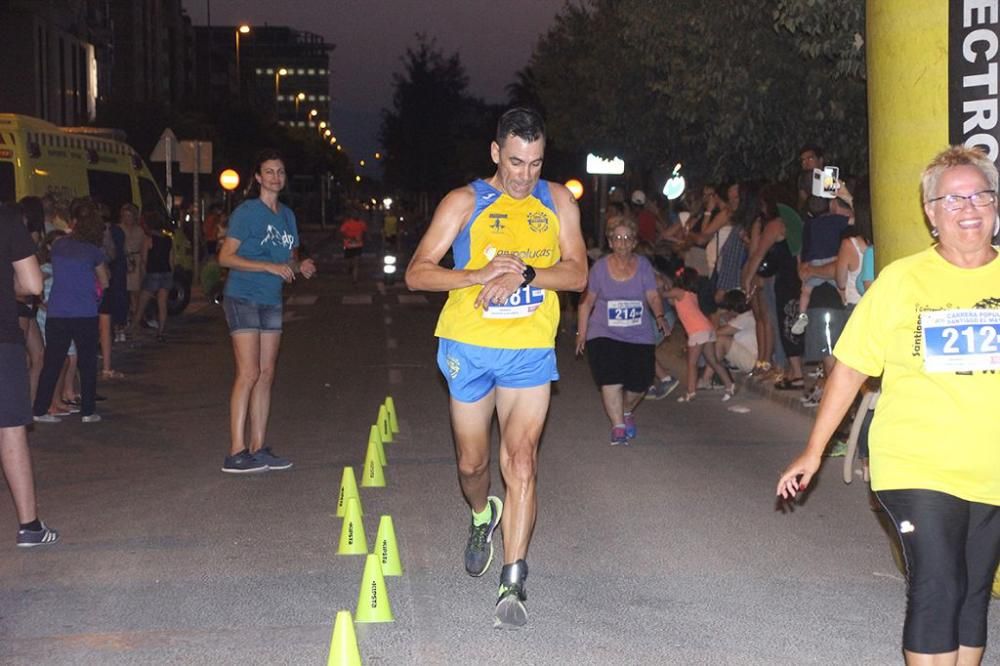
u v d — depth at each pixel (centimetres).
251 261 935
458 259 607
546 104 3144
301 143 10538
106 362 1545
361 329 2216
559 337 2098
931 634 430
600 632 598
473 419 618
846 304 1052
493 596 656
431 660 561
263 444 989
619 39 2395
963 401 432
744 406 1309
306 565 715
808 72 1577
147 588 671
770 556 737
